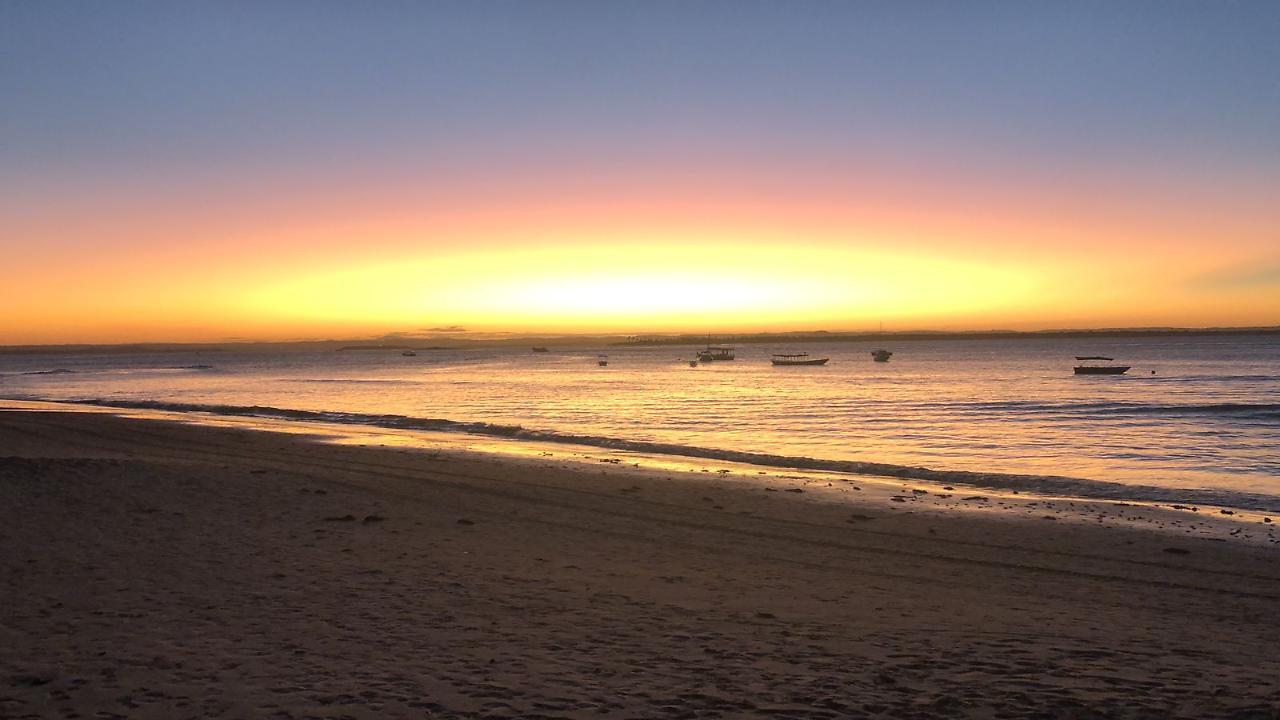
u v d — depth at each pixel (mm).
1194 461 30656
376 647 7535
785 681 6777
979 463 30234
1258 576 12984
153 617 8469
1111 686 6879
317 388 93938
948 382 96312
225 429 36094
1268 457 31594
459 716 5750
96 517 14461
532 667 7004
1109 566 13570
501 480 21609
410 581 10602
